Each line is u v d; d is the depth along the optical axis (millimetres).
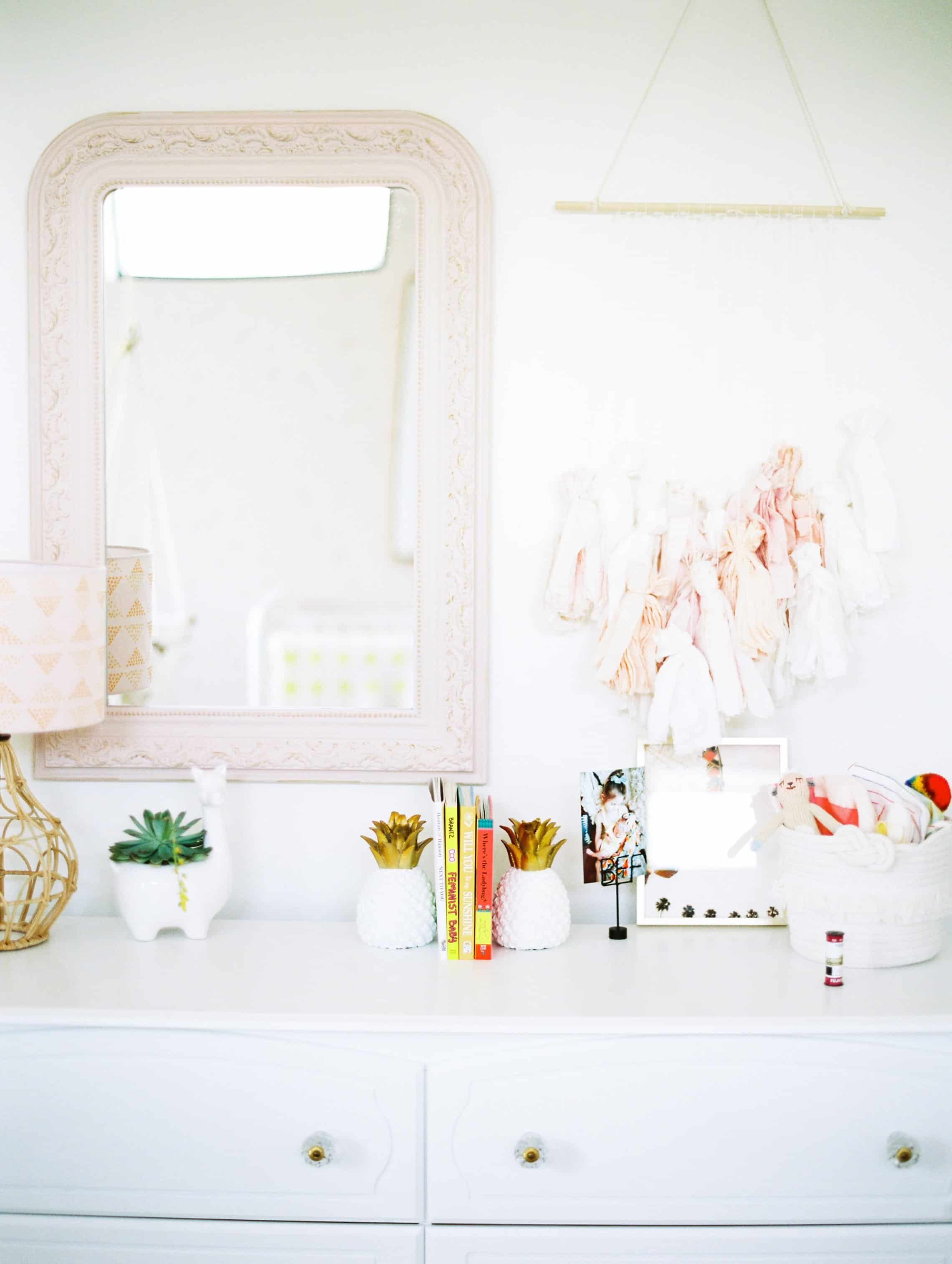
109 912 1815
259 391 1779
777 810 1718
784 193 1765
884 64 1750
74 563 1787
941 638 1794
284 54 1754
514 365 1767
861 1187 1378
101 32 1755
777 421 1772
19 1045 1374
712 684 1698
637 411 1771
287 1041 1364
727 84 1754
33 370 1771
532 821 1731
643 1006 1380
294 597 1791
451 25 1745
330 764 1775
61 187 1751
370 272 1761
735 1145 1370
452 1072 1359
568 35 1748
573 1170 1372
